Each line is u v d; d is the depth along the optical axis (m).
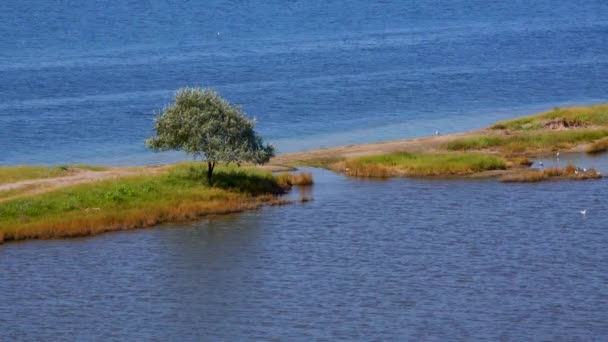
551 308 146.00
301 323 143.50
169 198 198.38
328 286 157.12
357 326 141.62
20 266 169.00
